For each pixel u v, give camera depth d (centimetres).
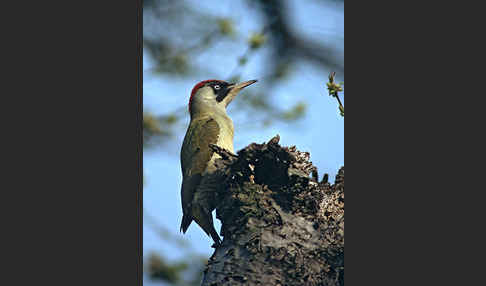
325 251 753
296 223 785
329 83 804
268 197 811
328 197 820
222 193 865
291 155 827
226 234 803
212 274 750
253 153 831
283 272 734
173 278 1175
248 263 744
